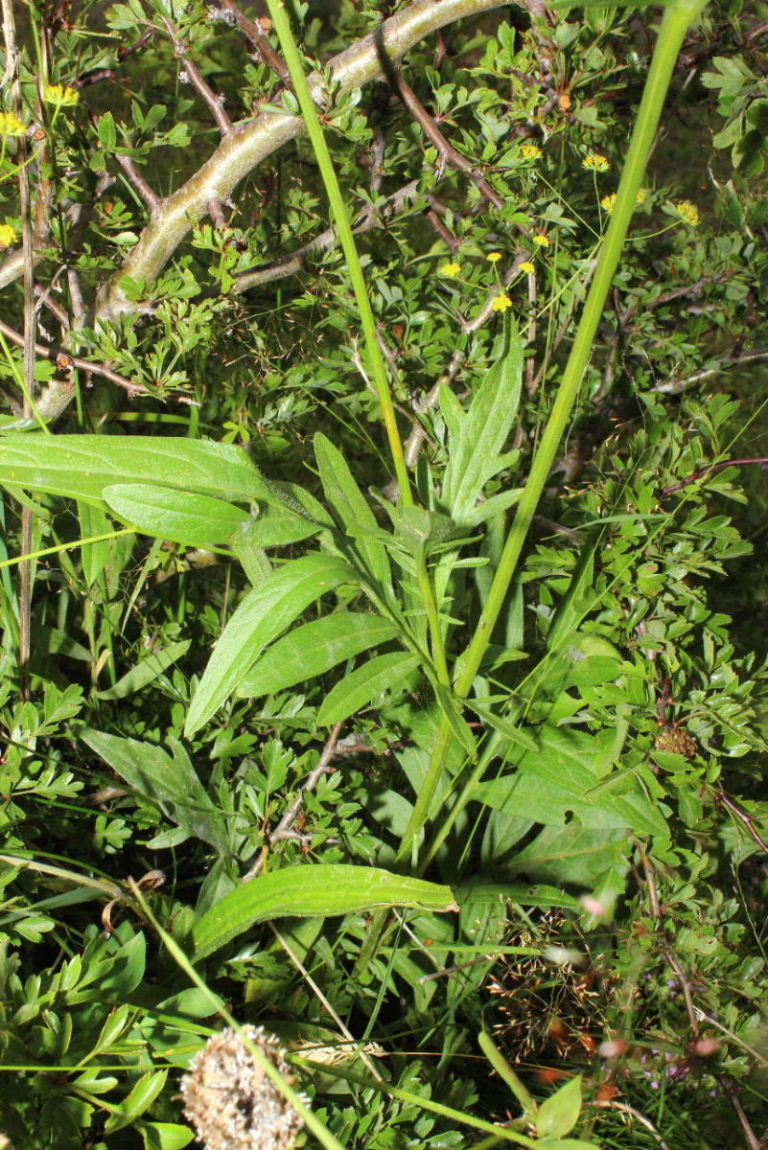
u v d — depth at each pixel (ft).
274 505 1.53
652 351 2.39
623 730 1.77
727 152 3.02
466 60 2.47
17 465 1.47
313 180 2.54
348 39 2.47
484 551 2.01
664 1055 1.72
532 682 1.90
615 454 2.08
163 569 2.06
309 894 1.53
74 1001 1.50
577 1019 1.81
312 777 1.82
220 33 2.23
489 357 2.12
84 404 2.18
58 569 2.03
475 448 1.57
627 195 1.14
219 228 1.89
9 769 1.69
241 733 2.02
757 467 2.75
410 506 1.35
